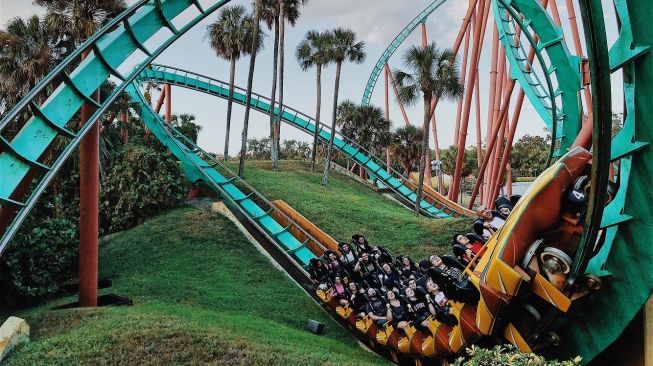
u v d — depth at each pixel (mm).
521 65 19516
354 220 26188
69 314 13258
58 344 10773
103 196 25609
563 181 8305
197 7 13914
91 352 10297
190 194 27234
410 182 37938
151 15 13016
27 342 11062
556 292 8297
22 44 20984
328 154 36812
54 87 21625
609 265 8445
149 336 11117
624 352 9031
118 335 11156
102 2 21734
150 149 26922
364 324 13516
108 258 21094
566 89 13797
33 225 16016
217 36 38375
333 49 37594
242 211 23531
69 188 24125
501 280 8406
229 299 16281
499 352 6215
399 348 12008
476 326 9359
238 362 10195
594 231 7758
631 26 7488
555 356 9484
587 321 8961
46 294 17141
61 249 17547
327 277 15953
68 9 21844
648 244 7930
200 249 20891
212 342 11016
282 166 41969
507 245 8477
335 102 38156
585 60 13266
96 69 11766
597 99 7023
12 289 15328
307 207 27375
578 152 8609
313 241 21156
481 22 30172
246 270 19266
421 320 10992
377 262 14945
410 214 31781
